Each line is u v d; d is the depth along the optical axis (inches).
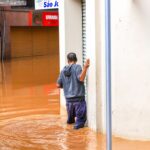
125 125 424.8
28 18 1750.7
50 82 928.9
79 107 475.8
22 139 446.0
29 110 612.7
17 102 683.4
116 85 425.7
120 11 415.8
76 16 555.2
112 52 424.5
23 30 1765.5
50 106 641.0
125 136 426.0
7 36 1681.8
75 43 558.6
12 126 507.5
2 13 1672.0
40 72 1140.5
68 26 559.2
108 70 272.1
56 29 1903.3
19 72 1152.2
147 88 412.5
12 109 623.5
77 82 473.7
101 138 437.4
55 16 1777.8
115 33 420.8
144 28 405.7
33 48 1813.5
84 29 546.3
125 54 416.8
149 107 414.0
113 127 431.2
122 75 420.8
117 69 423.2
